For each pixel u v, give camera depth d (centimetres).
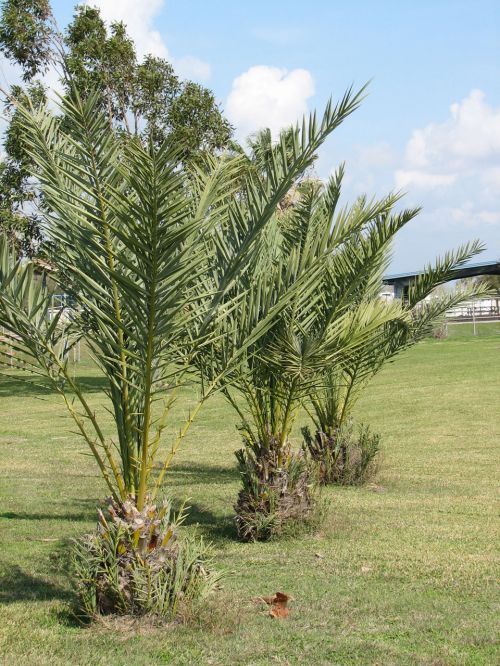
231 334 539
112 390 480
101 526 488
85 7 1861
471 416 1678
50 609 514
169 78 1994
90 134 433
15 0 1434
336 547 682
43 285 469
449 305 975
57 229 452
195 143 1925
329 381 947
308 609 512
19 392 2319
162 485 1010
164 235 382
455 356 3064
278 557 649
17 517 818
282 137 459
